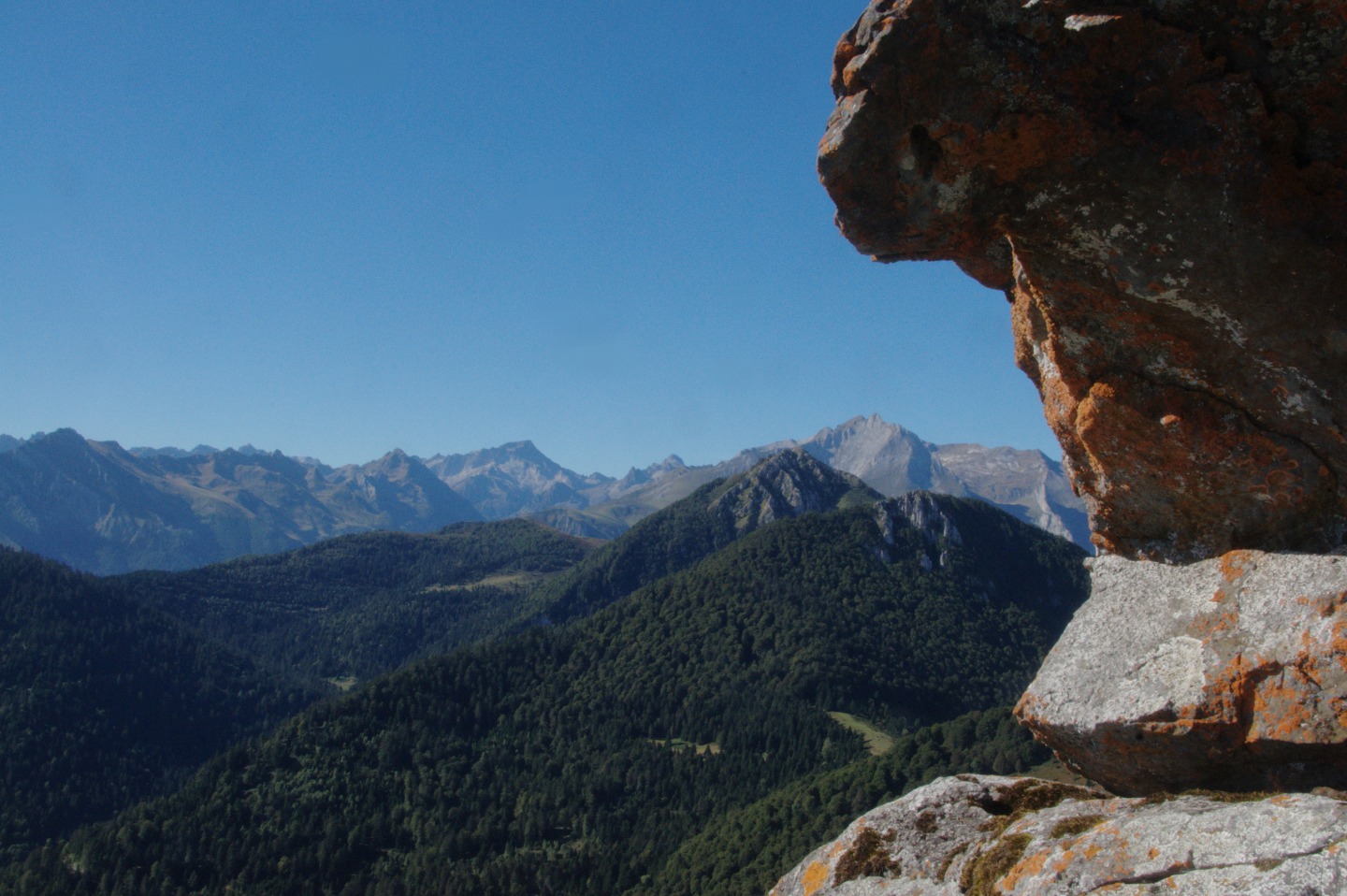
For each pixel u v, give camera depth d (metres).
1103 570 8.33
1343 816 5.20
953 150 7.02
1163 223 6.59
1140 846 5.79
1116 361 7.48
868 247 8.18
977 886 6.67
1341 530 6.96
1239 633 6.99
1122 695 7.38
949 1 6.59
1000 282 8.83
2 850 155.50
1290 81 6.24
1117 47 6.36
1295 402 6.82
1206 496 7.44
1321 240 6.37
